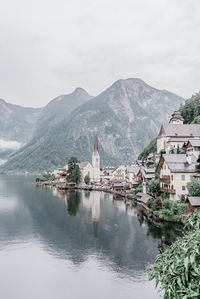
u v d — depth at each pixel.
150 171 117.00
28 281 38.31
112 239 56.44
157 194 90.50
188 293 13.04
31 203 108.75
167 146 133.00
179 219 67.62
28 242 55.69
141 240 55.09
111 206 99.88
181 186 76.88
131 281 37.66
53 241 56.03
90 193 150.38
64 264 43.97
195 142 96.81
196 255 13.66
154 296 33.56
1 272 41.47
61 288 36.34
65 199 121.56
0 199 121.44
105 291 35.12
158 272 15.27
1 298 33.97
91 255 47.56
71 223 72.00
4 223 72.69
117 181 165.88
